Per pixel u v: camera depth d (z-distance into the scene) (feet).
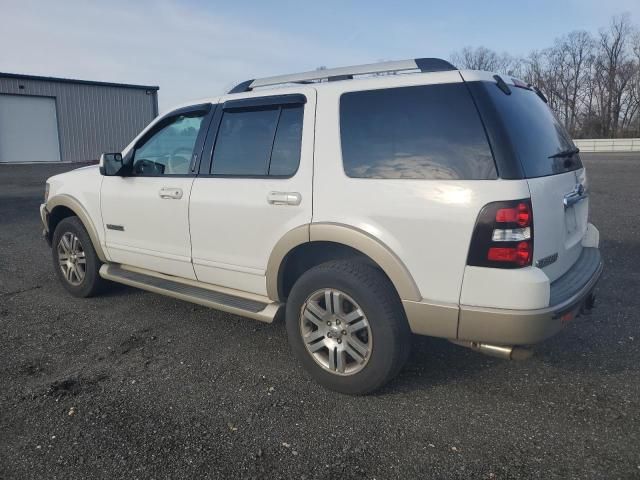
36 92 86.43
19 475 8.23
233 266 12.39
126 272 15.46
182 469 8.36
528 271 8.87
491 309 9.02
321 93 11.11
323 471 8.29
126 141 99.55
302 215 10.90
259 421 9.73
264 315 11.76
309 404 10.32
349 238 10.15
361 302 10.03
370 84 10.54
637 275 18.51
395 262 9.69
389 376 10.15
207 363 12.20
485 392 10.68
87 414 9.98
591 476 8.06
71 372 11.78
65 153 91.09
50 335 13.91
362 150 10.35
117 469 8.36
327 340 10.66
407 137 9.89
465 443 8.96
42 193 47.55
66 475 8.23
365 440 9.09
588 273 10.83
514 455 8.61
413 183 9.59
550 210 9.52
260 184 11.64
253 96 12.35
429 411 10.01
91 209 15.71
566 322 9.57
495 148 9.04
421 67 10.68
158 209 13.75
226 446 8.96
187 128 13.62
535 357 12.22
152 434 9.32
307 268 12.16
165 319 15.05
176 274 13.96
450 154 9.39
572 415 9.77
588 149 112.47
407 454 8.69
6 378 11.50
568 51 169.07
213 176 12.68
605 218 29.45
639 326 13.91
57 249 17.17
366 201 10.05
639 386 10.79
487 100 9.36
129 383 11.24
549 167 10.06
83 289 16.65
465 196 9.05
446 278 9.33
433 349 12.76
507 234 8.78
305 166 10.98
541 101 11.86
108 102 96.02
